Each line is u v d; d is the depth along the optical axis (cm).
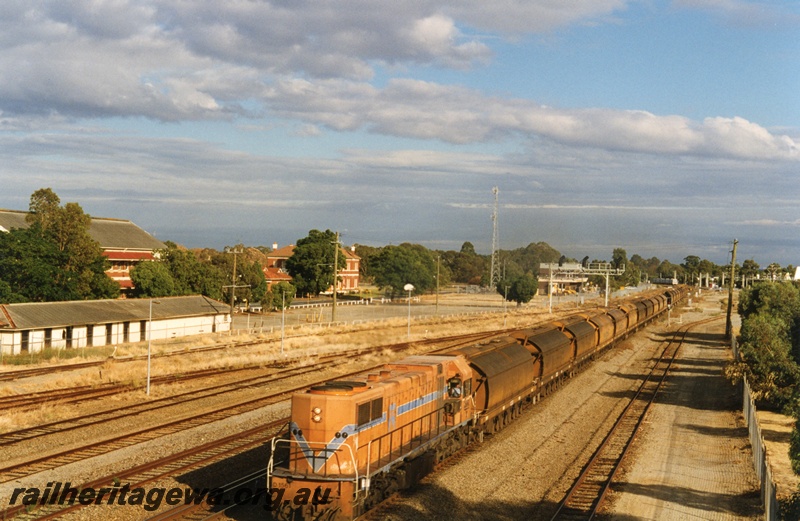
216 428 3066
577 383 4747
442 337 7625
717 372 5462
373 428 2131
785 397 3878
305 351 6031
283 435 2289
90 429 3008
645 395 4391
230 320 7819
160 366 4866
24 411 3309
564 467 2684
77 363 4934
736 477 2614
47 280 6494
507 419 3391
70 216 7000
